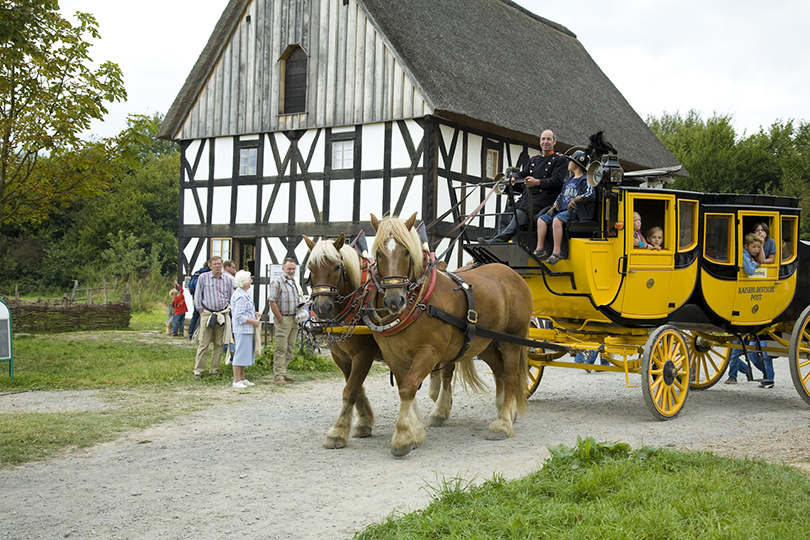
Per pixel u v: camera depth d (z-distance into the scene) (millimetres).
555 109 20547
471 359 6602
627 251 6730
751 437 5820
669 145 36031
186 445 5656
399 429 5270
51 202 12859
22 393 8211
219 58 19344
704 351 8766
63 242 40688
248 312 8789
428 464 5043
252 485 4500
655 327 7227
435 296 5379
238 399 7957
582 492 3873
